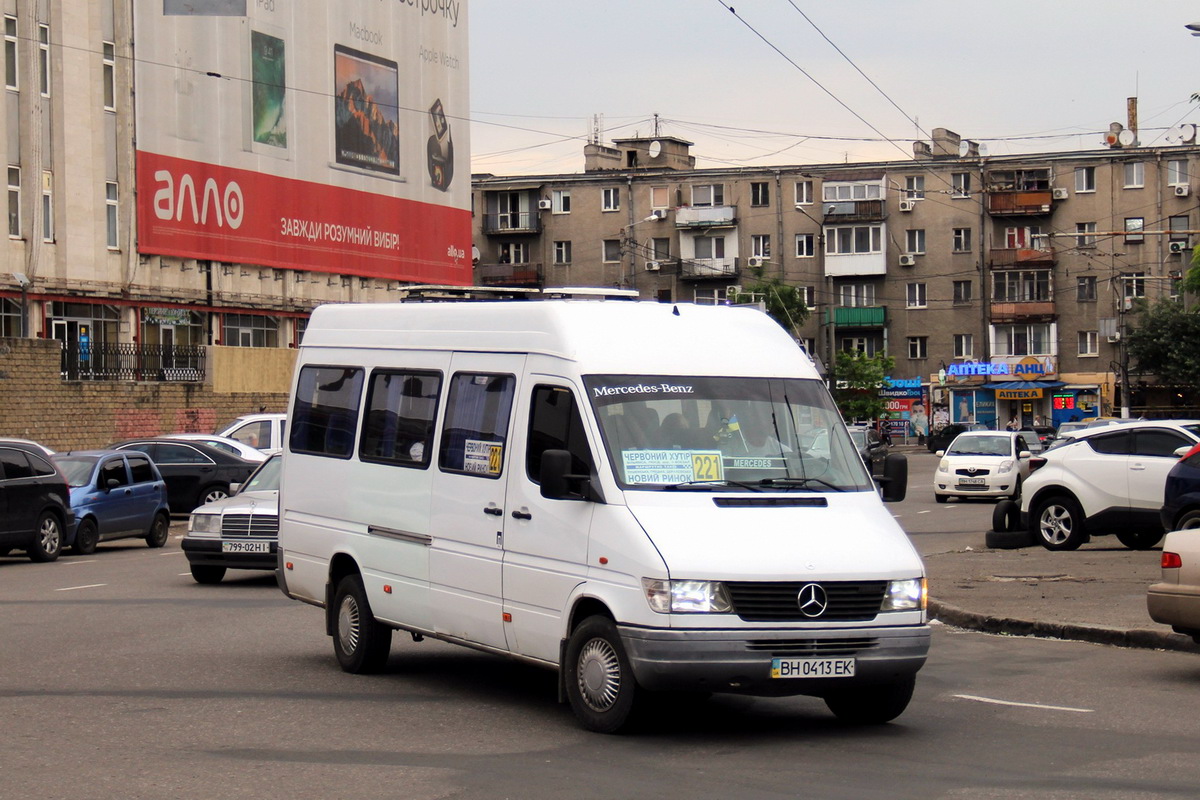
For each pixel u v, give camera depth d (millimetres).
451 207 62156
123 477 25062
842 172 81000
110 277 44219
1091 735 8625
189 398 42000
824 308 81312
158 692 10117
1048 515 21016
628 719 8336
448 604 9875
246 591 17234
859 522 8672
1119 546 21719
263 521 17516
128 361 40906
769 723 9008
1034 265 78688
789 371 9578
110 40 44656
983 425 79688
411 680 10750
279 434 33156
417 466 10383
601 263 84125
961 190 80062
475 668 11352
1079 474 20750
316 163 53062
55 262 42219
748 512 8492
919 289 80562
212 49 47938
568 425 8969
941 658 11961
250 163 49531
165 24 46188
